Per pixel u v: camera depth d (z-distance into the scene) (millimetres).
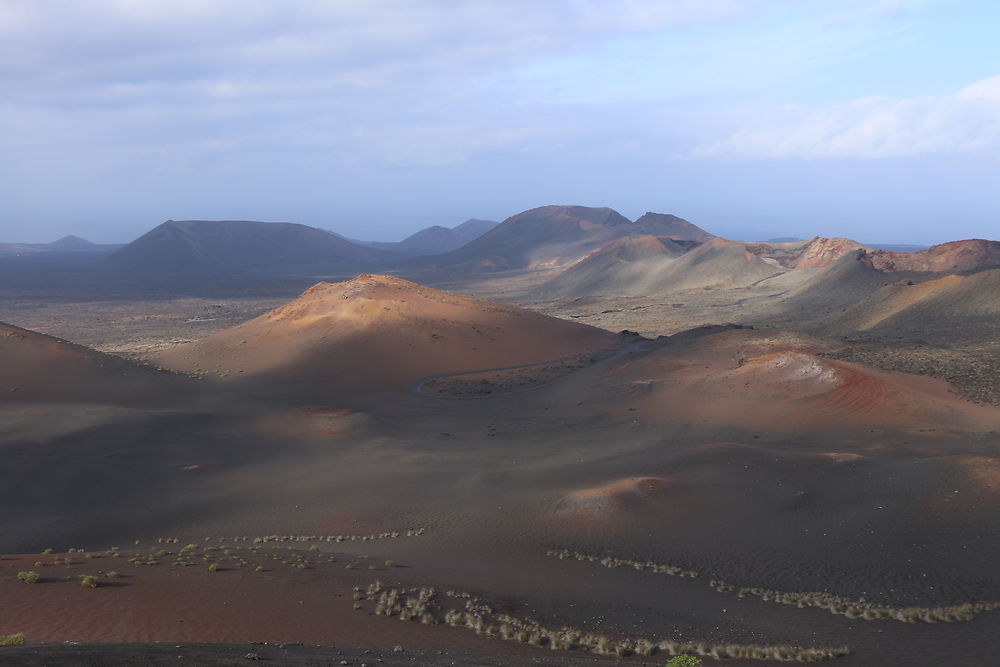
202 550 33625
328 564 31062
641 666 17922
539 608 26484
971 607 27516
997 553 34281
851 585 32094
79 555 30156
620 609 27219
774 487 46688
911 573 33062
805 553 36625
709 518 42469
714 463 52281
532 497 47938
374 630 20391
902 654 21750
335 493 52594
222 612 20078
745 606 28844
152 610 19219
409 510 47469
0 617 16953
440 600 25453
